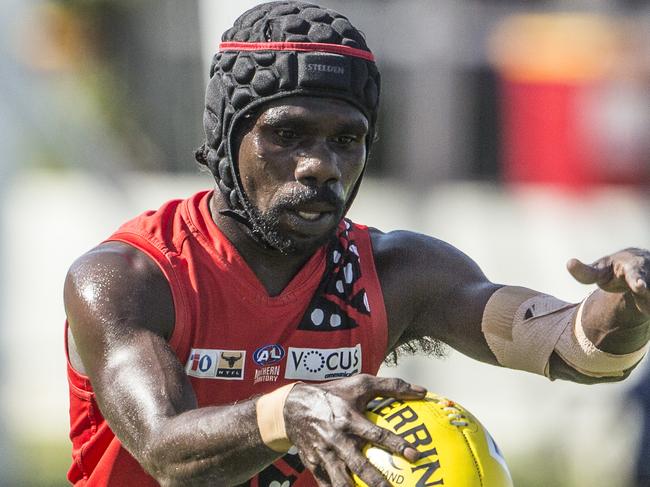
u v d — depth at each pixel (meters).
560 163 32.47
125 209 34.78
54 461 31.75
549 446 32.38
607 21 31.69
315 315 12.46
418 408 10.51
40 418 34.75
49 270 35.41
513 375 33.31
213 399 12.20
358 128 11.62
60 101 31.33
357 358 12.68
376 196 33.12
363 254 12.97
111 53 34.31
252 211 11.77
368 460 9.68
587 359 12.05
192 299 11.94
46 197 35.34
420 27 31.20
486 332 12.93
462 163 32.56
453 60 31.52
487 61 31.64
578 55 31.77
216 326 12.05
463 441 10.43
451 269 13.30
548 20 31.66
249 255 12.18
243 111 11.62
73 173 35.12
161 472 10.48
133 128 34.00
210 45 28.64
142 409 10.71
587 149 32.28
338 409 9.75
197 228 12.23
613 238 32.84
